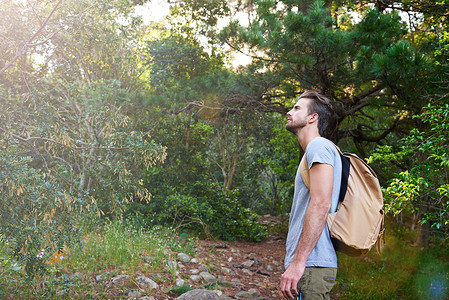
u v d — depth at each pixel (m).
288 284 1.80
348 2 8.84
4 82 3.65
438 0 7.47
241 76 8.16
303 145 2.12
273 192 18.75
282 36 6.88
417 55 6.00
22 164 3.05
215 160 16.27
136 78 9.12
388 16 6.88
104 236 5.93
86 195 3.63
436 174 5.12
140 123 9.23
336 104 8.16
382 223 2.01
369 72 6.86
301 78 7.73
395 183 4.97
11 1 3.40
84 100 5.39
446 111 4.91
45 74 4.49
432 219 5.34
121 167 3.99
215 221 9.41
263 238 10.77
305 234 1.80
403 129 9.42
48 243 3.16
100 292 4.09
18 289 3.73
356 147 10.74
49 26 3.62
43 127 3.39
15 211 2.99
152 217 8.41
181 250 6.64
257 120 12.48
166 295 4.41
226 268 6.29
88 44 4.03
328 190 1.81
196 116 10.00
